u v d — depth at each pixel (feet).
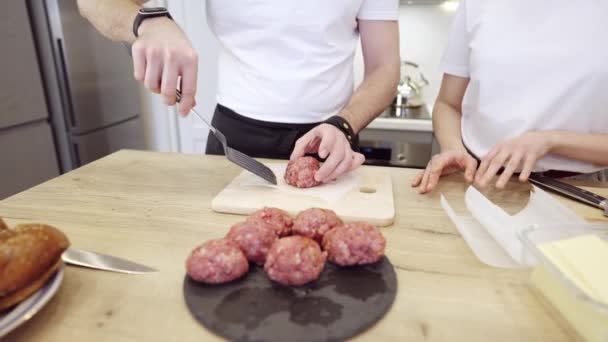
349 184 2.49
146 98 7.26
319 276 1.53
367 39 3.38
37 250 1.28
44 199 2.30
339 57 3.17
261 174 2.38
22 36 4.92
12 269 1.21
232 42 3.19
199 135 7.25
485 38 2.98
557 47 2.73
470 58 3.18
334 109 3.29
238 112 3.26
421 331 1.29
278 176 2.61
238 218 2.11
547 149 2.52
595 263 1.38
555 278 1.39
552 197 2.21
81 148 5.74
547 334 1.28
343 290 1.45
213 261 1.45
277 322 1.29
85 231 1.93
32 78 5.12
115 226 1.99
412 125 5.73
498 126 2.99
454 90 3.53
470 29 3.14
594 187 2.58
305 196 2.29
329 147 2.42
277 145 3.22
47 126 5.48
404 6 6.57
